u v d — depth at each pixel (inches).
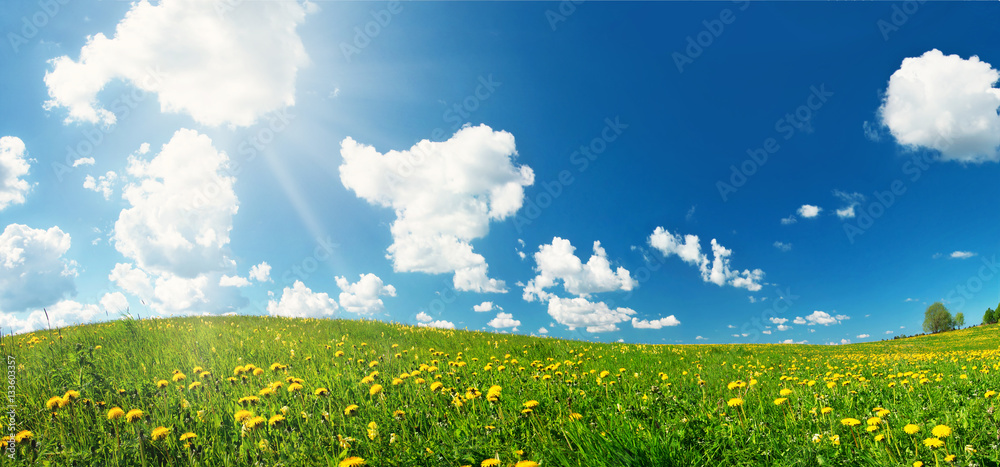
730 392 225.9
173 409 191.5
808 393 226.7
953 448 126.3
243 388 228.1
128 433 165.0
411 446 142.3
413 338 515.2
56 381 234.1
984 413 156.4
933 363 445.4
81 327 468.4
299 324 566.3
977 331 2066.9
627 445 129.0
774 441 133.4
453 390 206.4
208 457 145.4
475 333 622.2
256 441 154.3
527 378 256.5
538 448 133.6
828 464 119.3
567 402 187.2
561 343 553.6
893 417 165.6
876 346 1478.8
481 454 128.6
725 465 123.7
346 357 337.7
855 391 225.3
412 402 192.2
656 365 423.5
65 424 173.8
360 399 202.5
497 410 174.6
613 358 458.3
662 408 182.2
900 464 117.7
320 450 147.4
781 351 865.5
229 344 378.9
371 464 127.9
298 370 287.4
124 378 250.2
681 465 121.3
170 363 301.1
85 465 142.9
